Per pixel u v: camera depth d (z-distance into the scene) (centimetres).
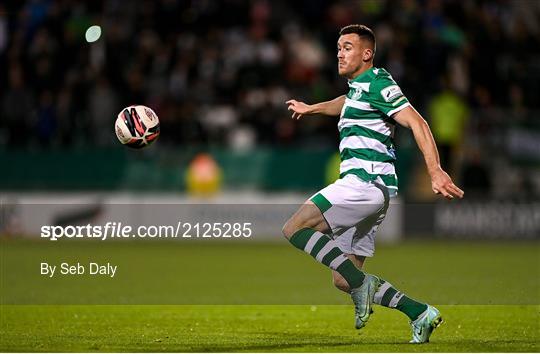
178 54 7900
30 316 3331
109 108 7494
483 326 3066
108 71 7731
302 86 7900
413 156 7356
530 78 8100
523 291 4153
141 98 7675
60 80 7725
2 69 7838
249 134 7625
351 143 2609
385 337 2803
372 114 2583
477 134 7338
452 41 7856
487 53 7975
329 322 3195
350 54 2625
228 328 3023
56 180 7381
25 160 7369
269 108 7681
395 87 2541
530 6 8931
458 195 2384
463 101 7356
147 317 3319
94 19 8069
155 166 7425
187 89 7744
